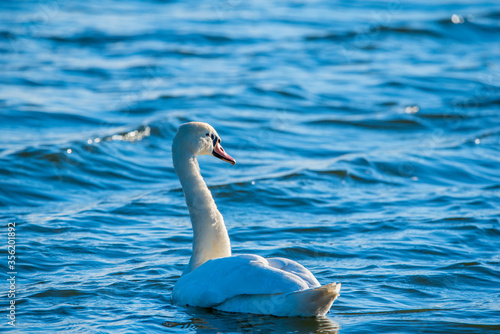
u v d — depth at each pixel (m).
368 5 45.03
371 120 21.33
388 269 9.90
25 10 41.56
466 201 13.80
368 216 12.88
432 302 8.60
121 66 28.89
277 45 33.75
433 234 11.60
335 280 9.46
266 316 7.61
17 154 16.02
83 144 17.16
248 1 46.94
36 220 12.31
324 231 11.97
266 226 12.29
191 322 7.80
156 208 13.34
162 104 22.61
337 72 28.81
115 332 7.57
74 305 8.52
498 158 17.31
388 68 29.56
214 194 14.19
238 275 7.64
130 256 10.60
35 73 27.17
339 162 16.61
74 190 14.70
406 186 15.24
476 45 34.84
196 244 8.83
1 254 10.41
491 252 10.68
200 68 28.88
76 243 11.04
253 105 23.02
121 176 15.77
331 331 7.55
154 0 46.56
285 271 7.63
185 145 8.90
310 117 21.83
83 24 37.81
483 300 8.68
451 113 22.14
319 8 43.84
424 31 36.56
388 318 8.00
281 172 16.02
